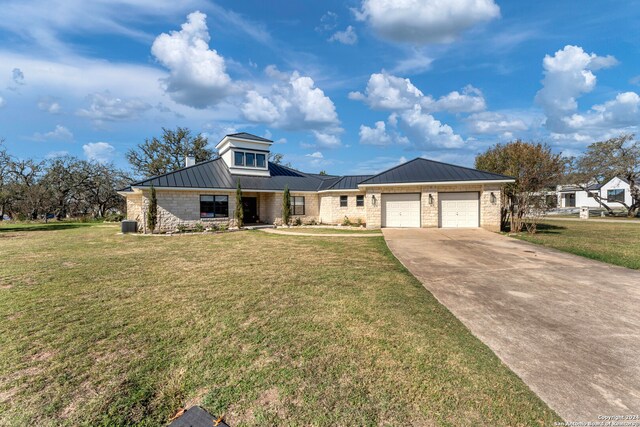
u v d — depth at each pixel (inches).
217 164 923.4
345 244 483.2
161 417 98.8
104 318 180.2
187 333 159.2
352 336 154.2
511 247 434.3
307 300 210.8
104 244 505.7
